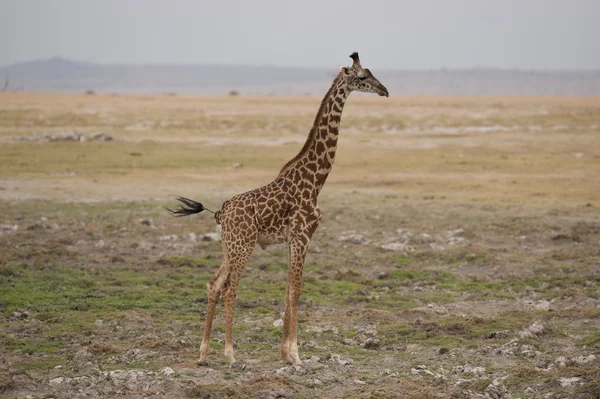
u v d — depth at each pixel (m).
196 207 34.38
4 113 176.62
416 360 34.91
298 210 33.50
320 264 56.56
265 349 36.72
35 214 75.19
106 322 40.81
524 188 96.19
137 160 120.38
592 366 32.25
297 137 157.88
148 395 28.89
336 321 42.06
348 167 116.81
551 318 41.25
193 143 145.25
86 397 28.47
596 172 109.94
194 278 51.75
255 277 53.06
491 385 29.55
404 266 56.69
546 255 58.91
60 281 49.94
